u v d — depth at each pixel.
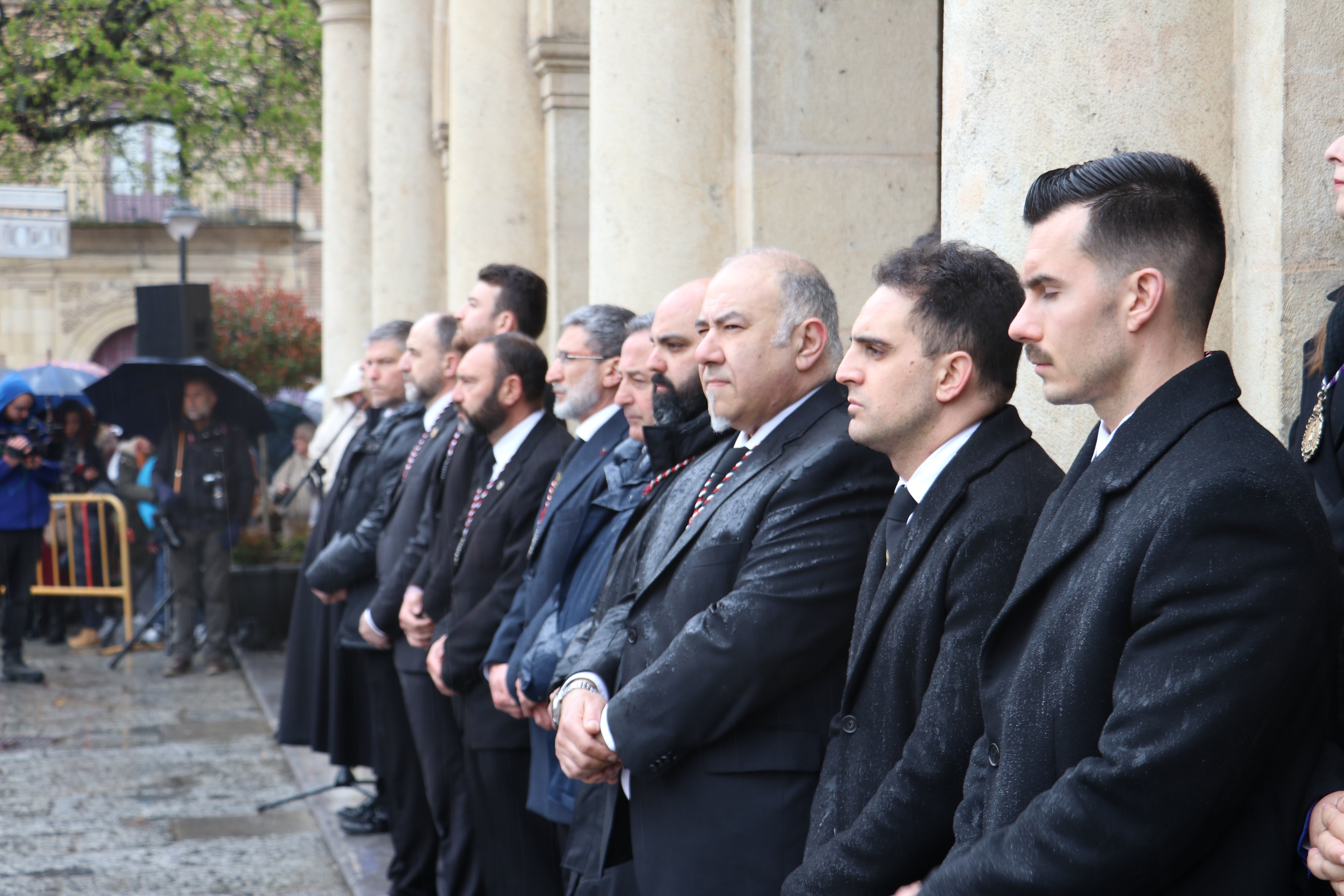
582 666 2.61
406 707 4.30
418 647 4.10
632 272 4.12
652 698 2.29
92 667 9.03
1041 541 1.57
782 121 3.96
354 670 5.13
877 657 1.95
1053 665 1.49
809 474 2.32
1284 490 1.36
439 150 9.28
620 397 3.19
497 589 3.64
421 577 4.13
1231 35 2.24
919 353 1.98
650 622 2.48
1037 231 1.59
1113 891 1.37
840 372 2.05
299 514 10.29
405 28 9.27
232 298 16.55
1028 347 1.60
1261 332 2.20
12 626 8.46
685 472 2.74
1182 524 1.37
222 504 8.66
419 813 4.34
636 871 2.40
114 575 9.97
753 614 2.25
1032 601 1.56
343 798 5.75
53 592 9.50
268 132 16.56
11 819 5.58
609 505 3.17
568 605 3.18
